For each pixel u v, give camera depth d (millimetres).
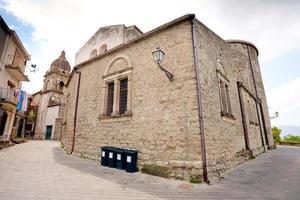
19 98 16750
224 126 7820
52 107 29938
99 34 15070
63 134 15234
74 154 10562
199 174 5414
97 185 4965
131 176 6164
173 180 5699
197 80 6238
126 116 8086
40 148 14383
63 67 35156
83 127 10453
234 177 6059
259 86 18984
